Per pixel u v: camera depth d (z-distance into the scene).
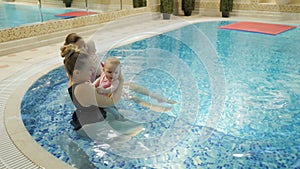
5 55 5.05
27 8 6.79
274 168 2.25
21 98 3.26
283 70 4.57
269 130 2.82
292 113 3.17
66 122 2.89
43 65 4.48
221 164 2.30
